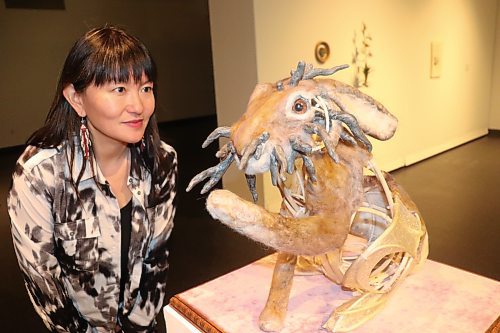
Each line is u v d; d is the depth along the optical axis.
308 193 0.92
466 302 1.15
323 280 1.29
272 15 3.31
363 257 0.97
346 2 3.85
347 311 1.06
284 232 0.80
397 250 1.02
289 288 1.11
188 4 8.63
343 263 1.15
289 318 1.11
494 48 6.45
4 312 2.31
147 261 1.24
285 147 0.83
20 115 6.90
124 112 0.97
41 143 1.04
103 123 0.98
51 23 6.97
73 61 0.96
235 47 3.39
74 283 1.14
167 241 1.25
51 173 1.03
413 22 4.70
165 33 8.44
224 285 1.30
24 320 2.22
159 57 8.42
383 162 4.61
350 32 3.93
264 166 0.83
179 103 8.86
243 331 1.08
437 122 5.38
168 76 8.62
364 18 4.06
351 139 0.96
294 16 3.45
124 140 1.00
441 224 3.16
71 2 7.12
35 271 1.07
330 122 0.89
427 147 5.27
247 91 3.40
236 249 2.88
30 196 1.02
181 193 4.09
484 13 6.00
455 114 5.72
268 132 0.82
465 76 5.80
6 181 5.13
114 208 1.11
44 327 2.15
